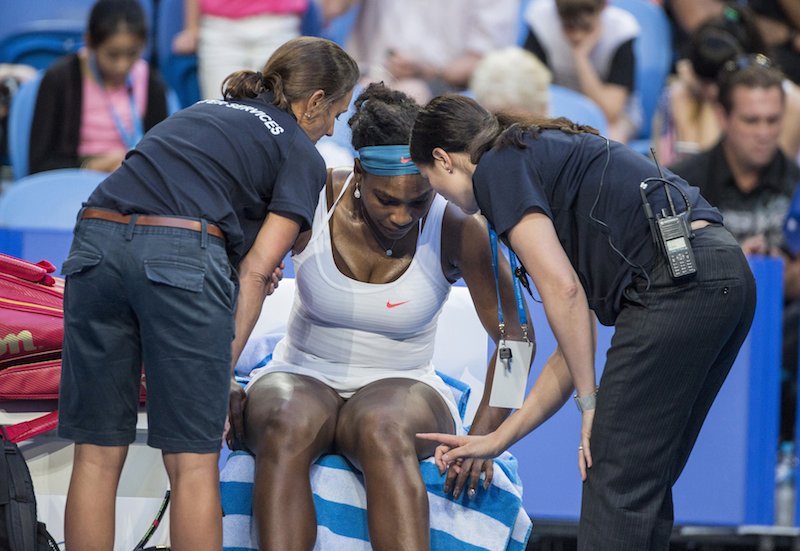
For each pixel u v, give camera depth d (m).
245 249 9.00
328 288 9.97
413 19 20.27
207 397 8.37
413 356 10.36
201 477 8.44
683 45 21.73
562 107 18.50
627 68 20.03
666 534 9.12
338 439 9.61
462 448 9.18
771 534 13.27
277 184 8.87
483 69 16.88
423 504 9.08
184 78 20.30
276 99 9.17
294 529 8.99
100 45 17.72
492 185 8.72
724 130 16.59
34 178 15.11
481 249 9.97
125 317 8.54
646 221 8.74
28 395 9.67
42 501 9.97
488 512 9.63
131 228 8.35
